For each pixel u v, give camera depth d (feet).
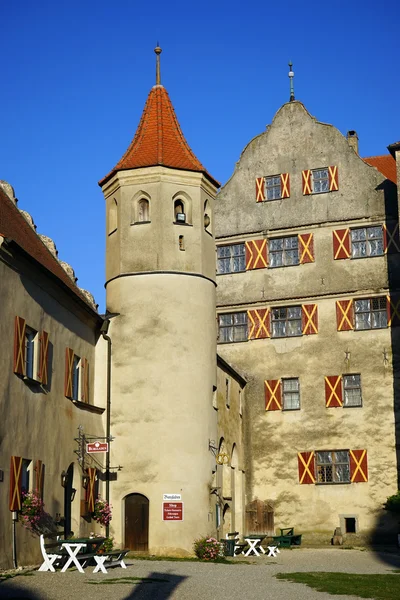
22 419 71.97
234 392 126.41
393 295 130.21
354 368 130.31
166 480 92.32
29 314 74.95
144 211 101.40
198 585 59.52
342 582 64.28
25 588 54.24
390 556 101.96
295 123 142.00
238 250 141.69
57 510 79.15
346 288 133.08
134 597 52.26
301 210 138.41
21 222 93.71
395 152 122.52
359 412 128.88
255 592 56.59
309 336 133.80
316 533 127.13
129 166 99.91
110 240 101.71
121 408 94.89
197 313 98.07
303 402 132.05
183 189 100.27
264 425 133.18
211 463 96.78
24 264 73.05
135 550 91.50
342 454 129.18
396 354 128.57
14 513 68.95
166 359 95.35
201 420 95.76
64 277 97.66
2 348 68.49
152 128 104.22
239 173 143.84
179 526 91.30
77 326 89.76
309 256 136.26
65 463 82.43
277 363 134.72
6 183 96.63
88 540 68.95
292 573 71.41
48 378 79.30
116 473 93.50
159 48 109.81
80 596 52.03
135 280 97.66
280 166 141.38
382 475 125.80
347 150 137.59
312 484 128.88
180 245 98.99
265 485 131.23
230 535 106.63
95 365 96.12
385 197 133.69
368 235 134.10
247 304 138.41
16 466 69.26
